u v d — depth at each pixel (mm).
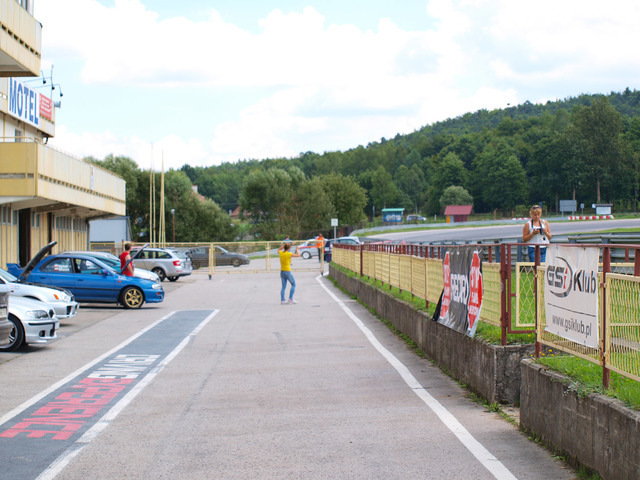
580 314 5711
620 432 4613
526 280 7672
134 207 87375
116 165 84125
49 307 12461
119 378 9555
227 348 12336
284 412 7473
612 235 22531
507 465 5410
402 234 82375
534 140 194000
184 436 6500
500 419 6988
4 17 19922
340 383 9055
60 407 7797
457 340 9070
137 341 13297
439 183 175750
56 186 25344
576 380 5477
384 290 16516
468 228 90812
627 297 4902
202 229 91938
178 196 89062
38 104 31016
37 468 5531
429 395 8234
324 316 17312
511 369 7469
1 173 22719
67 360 11102
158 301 20125
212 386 8969
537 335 6891
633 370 4805
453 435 6359
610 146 149000
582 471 5125
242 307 20234
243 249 42125
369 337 13406
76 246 38281
